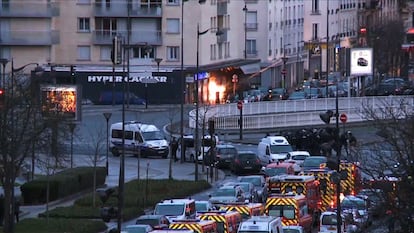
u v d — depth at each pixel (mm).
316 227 164375
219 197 166250
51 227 154625
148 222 143000
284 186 164750
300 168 197500
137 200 173625
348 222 135125
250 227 133375
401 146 139500
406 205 113438
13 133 157125
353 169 163625
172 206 150500
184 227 131500
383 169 143750
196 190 192250
